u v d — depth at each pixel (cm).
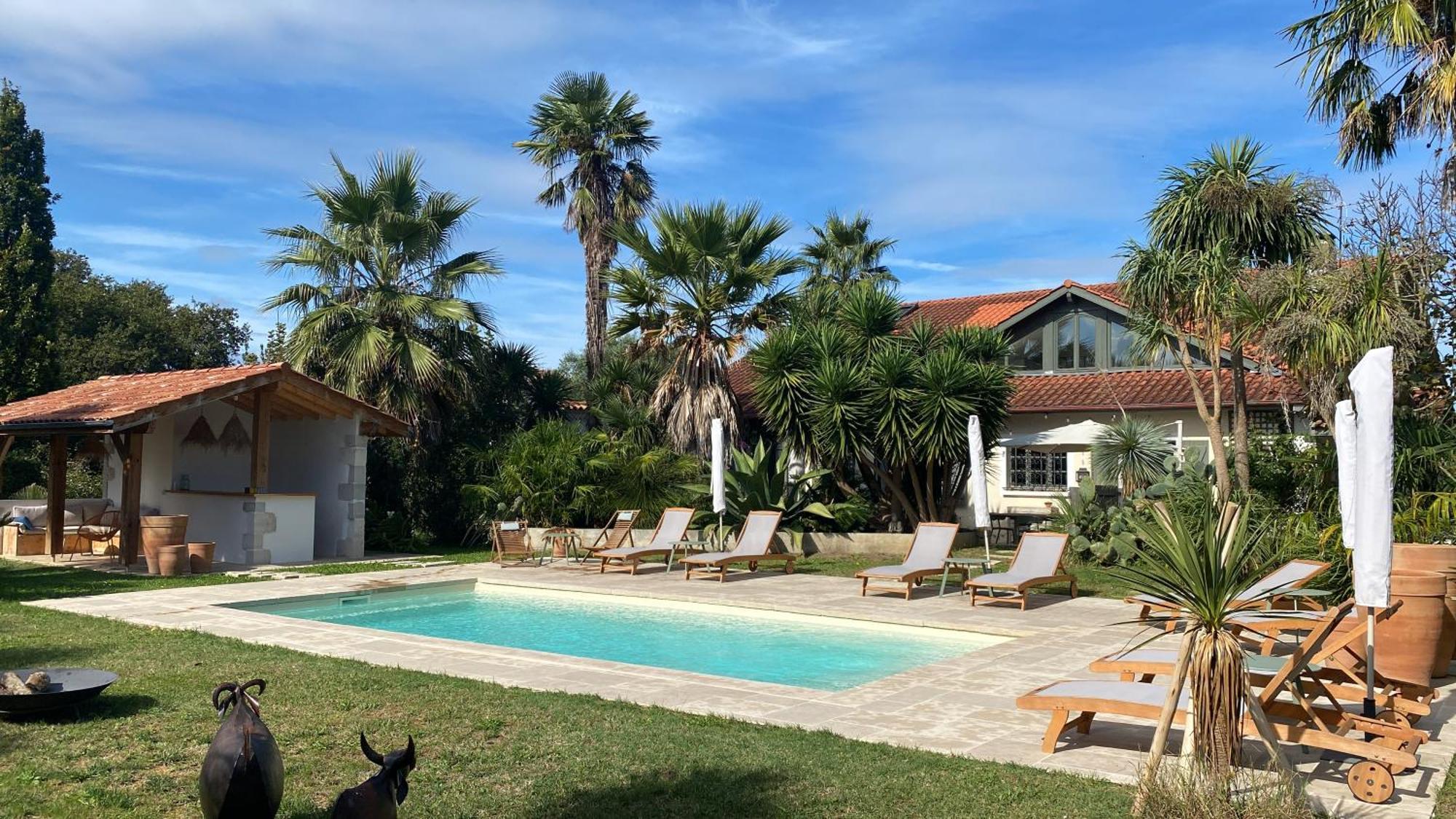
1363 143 1430
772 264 2172
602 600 1458
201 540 1861
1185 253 1510
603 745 598
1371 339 1252
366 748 430
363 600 1421
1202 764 485
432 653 917
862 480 2253
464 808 494
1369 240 1436
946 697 754
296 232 2216
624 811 491
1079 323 2403
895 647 1091
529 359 2450
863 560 1891
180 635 998
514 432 2339
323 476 2002
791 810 492
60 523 1861
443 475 2291
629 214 2684
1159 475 1842
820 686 898
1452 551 823
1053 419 2253
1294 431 1889
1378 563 554
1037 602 1328
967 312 2831
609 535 1795
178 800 505
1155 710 558
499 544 1848
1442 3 1276
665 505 2077
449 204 2252
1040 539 1378
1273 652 957
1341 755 602
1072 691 603
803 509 2025
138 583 1478
